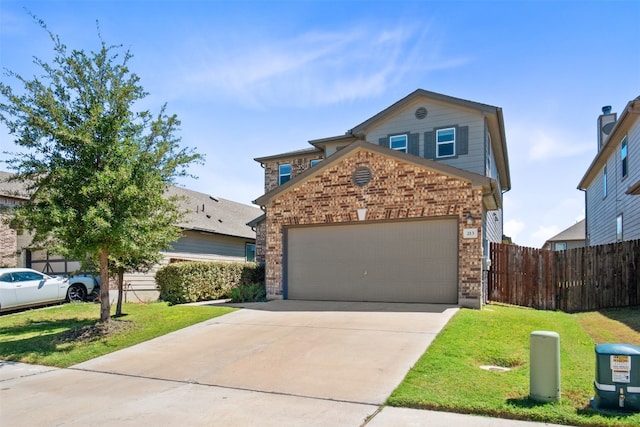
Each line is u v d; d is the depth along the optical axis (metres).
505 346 7.69
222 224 24.53
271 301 13.79
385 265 12.88
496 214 20.70
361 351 7.66
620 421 4.50
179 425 5.07
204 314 11.73
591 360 7.02
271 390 6.18
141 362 8.09
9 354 9.29
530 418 4.79
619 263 13.41
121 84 10.56
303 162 20.78
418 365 6.64
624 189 18.14
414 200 12.43
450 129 17.33
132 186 9.59
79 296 16.78
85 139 9.71
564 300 13.80
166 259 19.89
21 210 9.68
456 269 12.02
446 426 4.72
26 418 5.54
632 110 14.48
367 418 5.05
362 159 13.19
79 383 7.14
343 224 13.50
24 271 14.94
